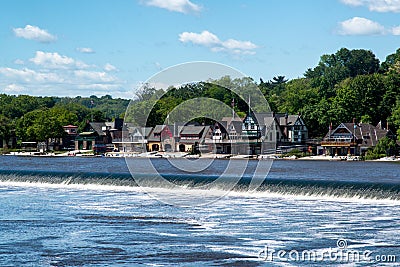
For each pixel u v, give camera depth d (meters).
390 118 150.00
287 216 44.84
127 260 33.53
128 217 46.03
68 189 62.59
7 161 134.50
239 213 46.59
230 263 32.78
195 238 38.47
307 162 124.69
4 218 46.03
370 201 50.28
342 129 140.88
